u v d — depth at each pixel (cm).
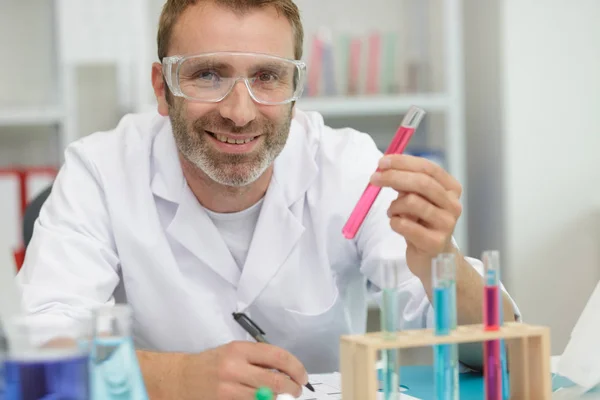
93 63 329
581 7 322
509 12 319
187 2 163
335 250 185
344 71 338
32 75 373
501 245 328
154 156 180
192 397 126
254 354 127
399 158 134
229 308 179
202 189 174
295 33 171
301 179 183
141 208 176
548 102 321
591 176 324
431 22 358
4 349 83
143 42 332
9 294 120
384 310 110
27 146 373
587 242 323
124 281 177
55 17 364
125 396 91
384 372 110
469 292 143
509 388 117
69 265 167
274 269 176
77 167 182
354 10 372
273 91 162
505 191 321
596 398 127
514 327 115
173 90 161
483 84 345
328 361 189
